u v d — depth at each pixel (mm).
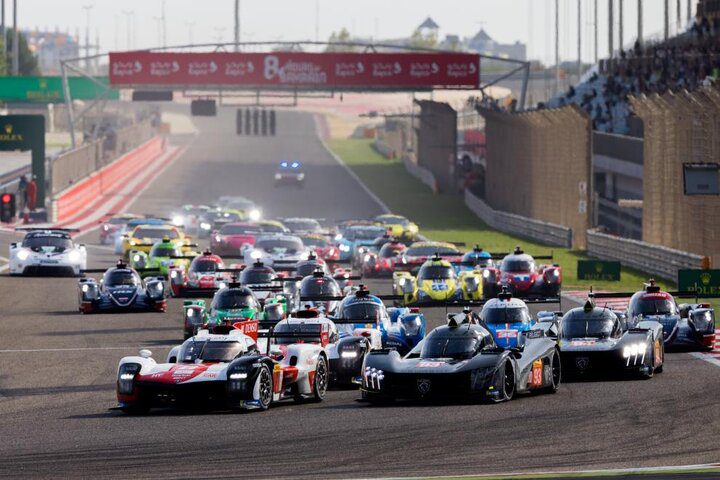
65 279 189875
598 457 59625
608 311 98438
